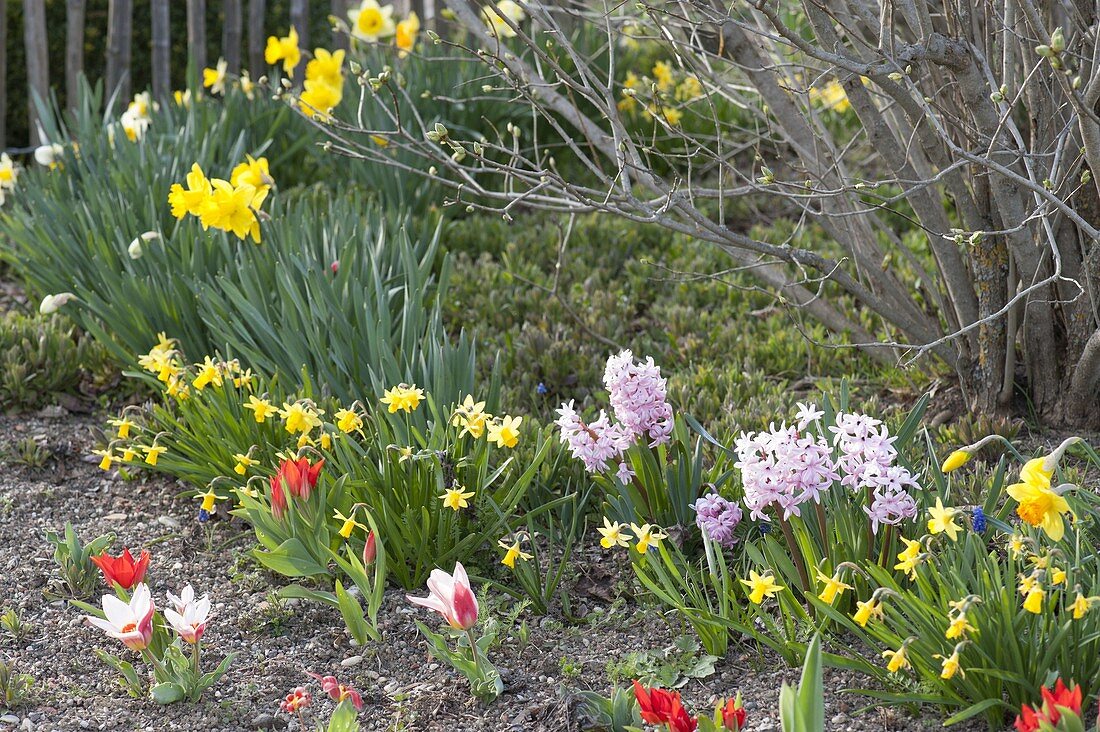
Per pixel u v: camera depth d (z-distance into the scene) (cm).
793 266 484
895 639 215
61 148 532
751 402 353
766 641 238
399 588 285
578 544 303
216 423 315
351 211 455
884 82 277
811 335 418
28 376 402
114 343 386
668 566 246
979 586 216
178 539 315
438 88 581
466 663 235
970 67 285
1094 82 258
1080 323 327
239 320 371
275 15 750
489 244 529
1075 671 207
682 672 243
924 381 376
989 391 345
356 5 817
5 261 540
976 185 332
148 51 735
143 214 440
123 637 226
